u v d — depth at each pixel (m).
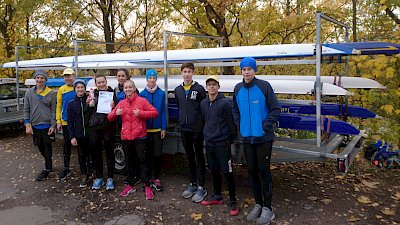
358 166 5.45
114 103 4.46
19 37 11.30
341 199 4.19
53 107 5.14
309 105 4.60
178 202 4.18
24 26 11.40
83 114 4.58
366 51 4.39
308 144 4.25
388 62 5.15
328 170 5.30
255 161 3.59
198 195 4.18
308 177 5.00
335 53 3.96
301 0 8.01
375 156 5.49
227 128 3.72
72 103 4.57
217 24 8.52
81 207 4.10
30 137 8.32
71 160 6.17
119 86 4.79
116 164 5.20
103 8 10.81
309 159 3.94
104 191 4.59
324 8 7.67
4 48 11.95
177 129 5.04
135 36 11.52
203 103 3.83
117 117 4.58
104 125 4.46
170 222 3.67
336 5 7.93
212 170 3.94
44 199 4.38
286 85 4.38
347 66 4.97
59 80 7.86
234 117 3.63
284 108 4.91
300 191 4.46
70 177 5.20
